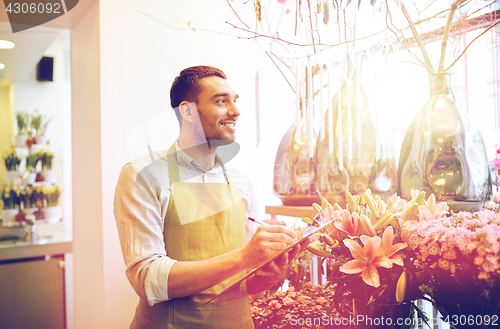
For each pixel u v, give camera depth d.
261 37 1.16
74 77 1.52
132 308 1.24
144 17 1.16
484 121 1.06
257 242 0.81
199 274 0.82
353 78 1.00
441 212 0.78
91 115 1.25
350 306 0.88
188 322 0.93
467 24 1.02
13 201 3.06
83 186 1.41
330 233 0.83
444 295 0.70
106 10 1.14
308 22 1.07
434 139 0.88
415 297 0.77
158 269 0.83
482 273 0.61
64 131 3.97
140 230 0.87
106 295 1.21
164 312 0.93
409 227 0.75
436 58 1.06
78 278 1.53
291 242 0.83
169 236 0.94
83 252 1.44
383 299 0.78
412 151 0.92
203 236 0.95
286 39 1.13
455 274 0.65
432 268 0.69
